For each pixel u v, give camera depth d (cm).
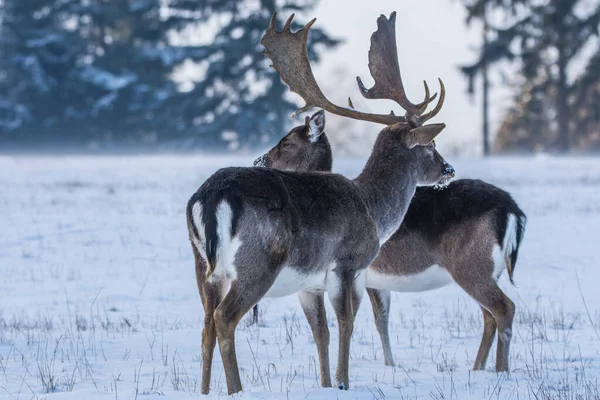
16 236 2864
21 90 11119
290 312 1953
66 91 11150
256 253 1204
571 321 1825
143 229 3044
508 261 1509
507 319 1472
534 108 10669
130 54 11350
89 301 2028
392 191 1456
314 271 1291
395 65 1575
